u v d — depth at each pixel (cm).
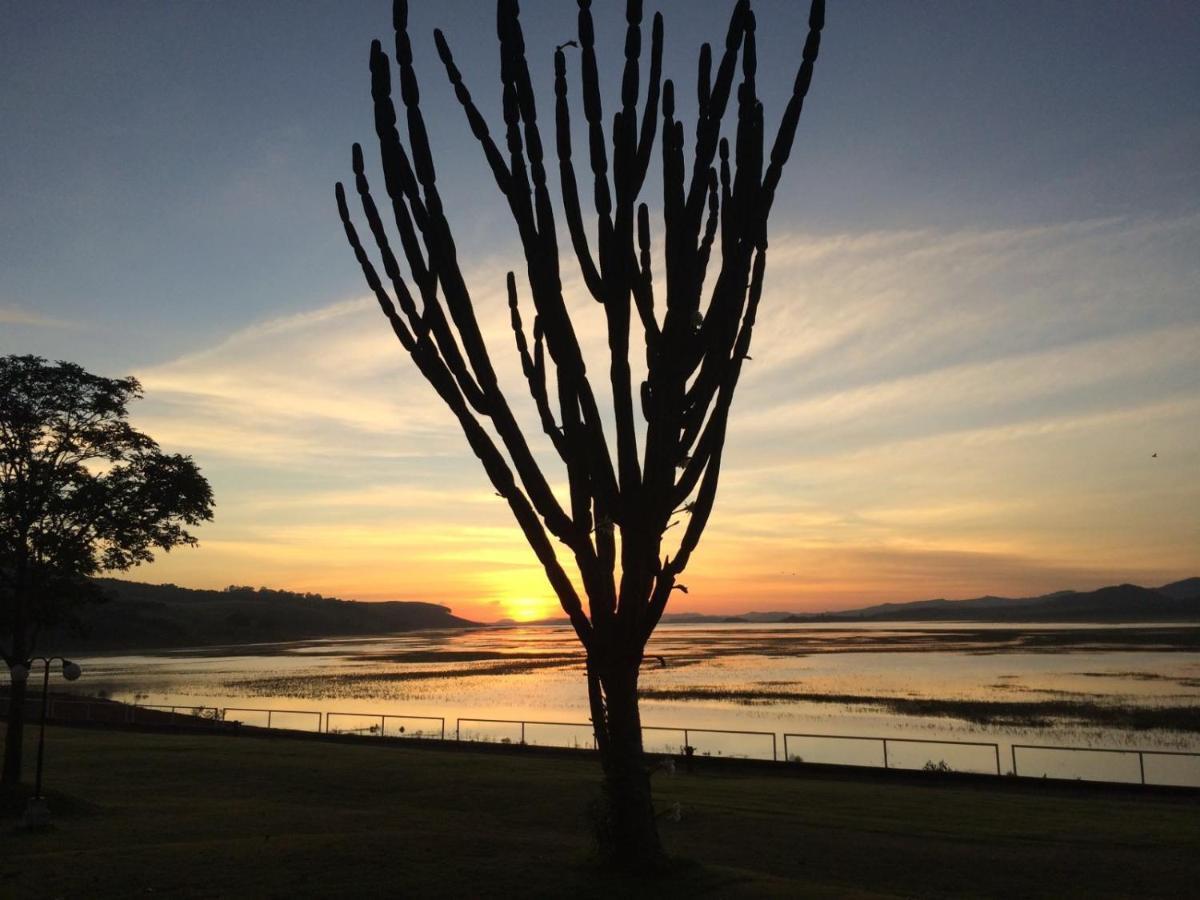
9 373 2098
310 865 1290
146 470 2292
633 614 1127
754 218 1042
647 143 1027
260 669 10144
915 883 1331
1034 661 8369
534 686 7150
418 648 16138
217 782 2306
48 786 2184
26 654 2089
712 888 1118
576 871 1201
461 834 1559
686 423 1088
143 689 7369
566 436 1081
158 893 1155
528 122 1041
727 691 6012
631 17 1022
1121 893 1280
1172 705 4706
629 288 1045
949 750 3569
